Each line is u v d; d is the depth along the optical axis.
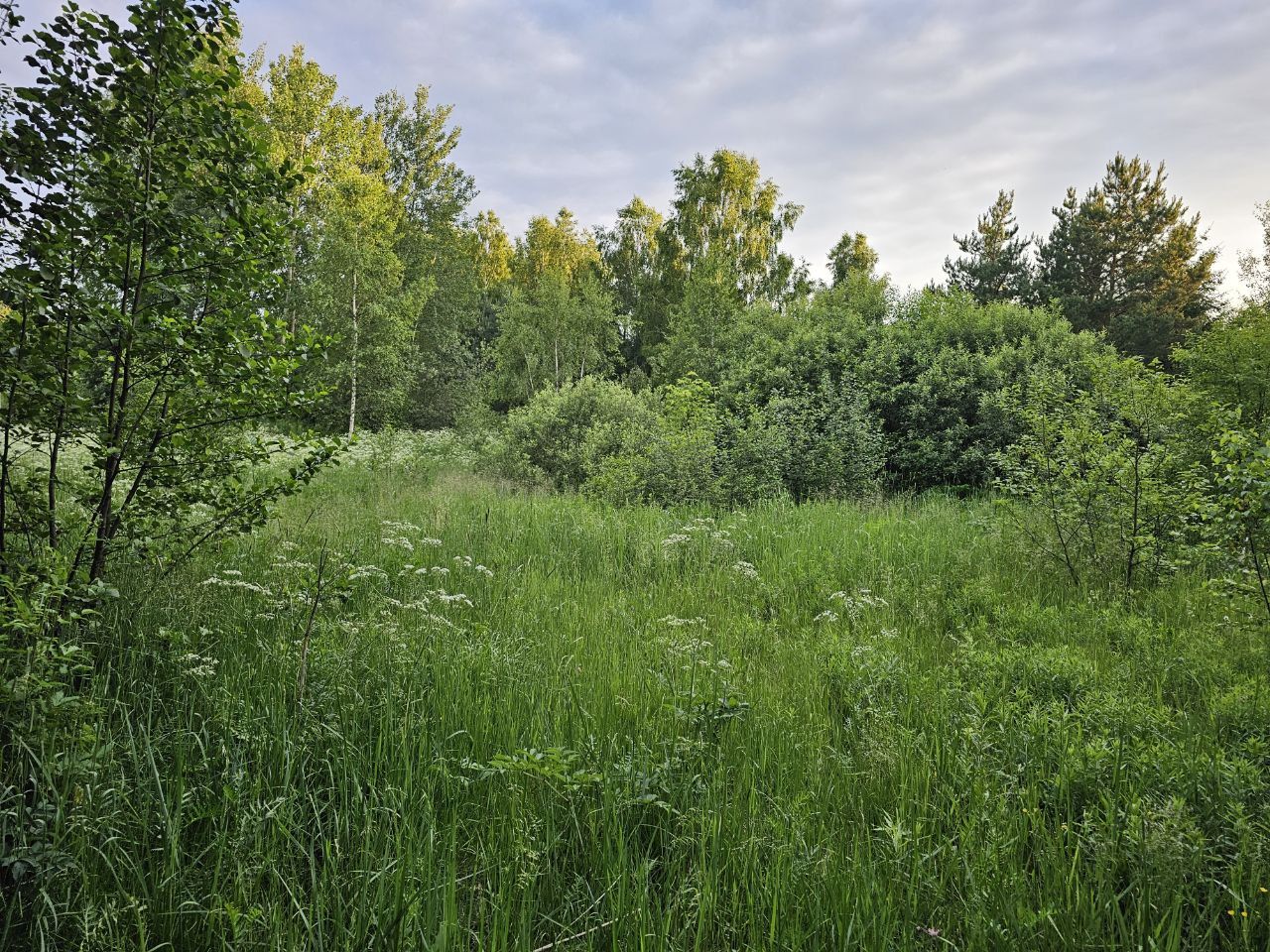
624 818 2.95
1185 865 2.64
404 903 2.36
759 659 4.98
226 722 3.17
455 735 3.37
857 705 4.02
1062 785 3.17
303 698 3.54
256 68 31.50
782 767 3.31
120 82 3.49
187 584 4.75
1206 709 4.11
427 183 39.09
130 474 4.13
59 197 3.44
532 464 16.73
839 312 21.00
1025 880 2.61
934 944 2.43
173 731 3.24
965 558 7.91
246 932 2.27
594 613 5.79
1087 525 7.48
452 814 2.80
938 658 4.96
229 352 3.80
